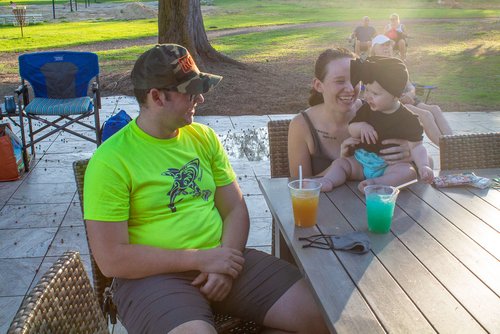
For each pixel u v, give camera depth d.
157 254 2.19
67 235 4.45
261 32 23.09
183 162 2.36
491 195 2.63
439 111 4.73
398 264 1.98
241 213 2.58
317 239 2.20
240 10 38.38
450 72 13.15
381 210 2.19
